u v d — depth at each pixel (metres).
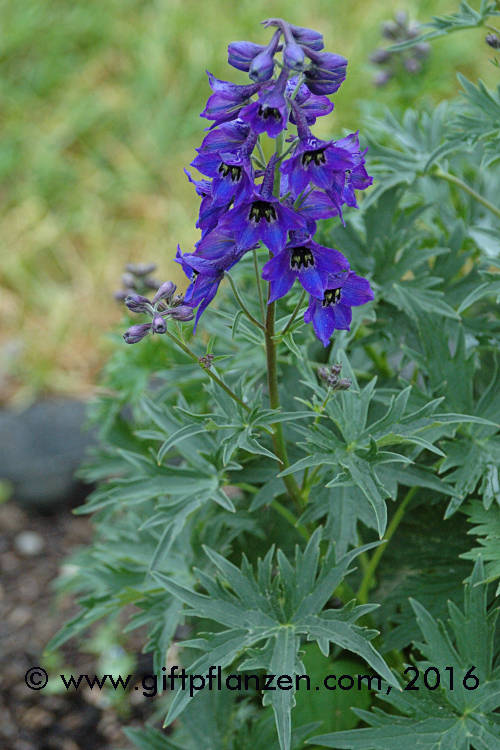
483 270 1.27
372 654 1.06
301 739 1.16
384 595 1.23
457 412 1.18
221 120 1.01
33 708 1.52
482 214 1.37
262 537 1.25
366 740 1.10
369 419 1.23
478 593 1.11
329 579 1.10
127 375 1.34
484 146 1.21
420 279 1.25
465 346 1.20
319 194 1.02
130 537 1.25
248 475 1.21
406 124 1.34
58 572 1.80
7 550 1.87
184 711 1.24
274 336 1.08
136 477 1.17
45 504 1.96
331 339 1.30
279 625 1.10
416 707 1.10
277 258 1.01
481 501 1.17
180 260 1.04
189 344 1.33
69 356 2.26
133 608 1.71
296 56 0.98
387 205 1.28
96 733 1.48
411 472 1.15
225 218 1.00
